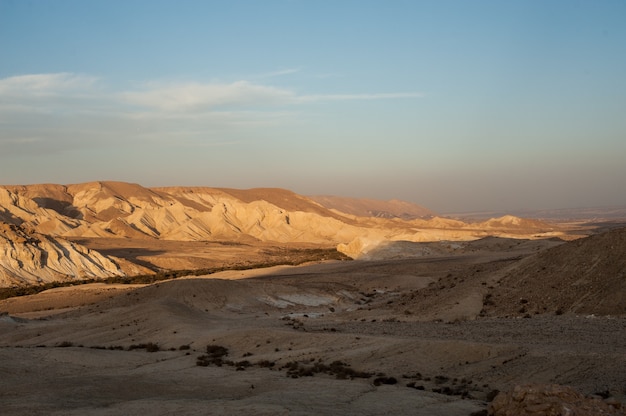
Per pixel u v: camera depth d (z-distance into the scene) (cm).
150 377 3969
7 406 3011
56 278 13238
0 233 13738
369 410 2859
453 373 3803
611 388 3139
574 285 5562
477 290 6412
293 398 3122
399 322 6044
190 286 8412
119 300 8294
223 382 3772
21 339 6294
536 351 3844
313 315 7650
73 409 2969
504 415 2428
